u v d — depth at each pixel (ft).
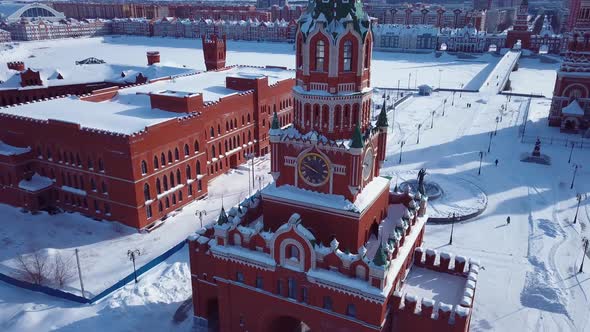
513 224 222.69
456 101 488.85
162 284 172.04
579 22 349.20
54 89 389.60
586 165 299.38
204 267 141.59
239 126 297.74
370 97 124.98
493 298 165.48
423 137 361.30
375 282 110.32
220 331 141.08
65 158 223.92
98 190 219.61
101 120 229.66
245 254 124.88
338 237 123.03
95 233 214.28
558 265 186.91
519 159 310.45
